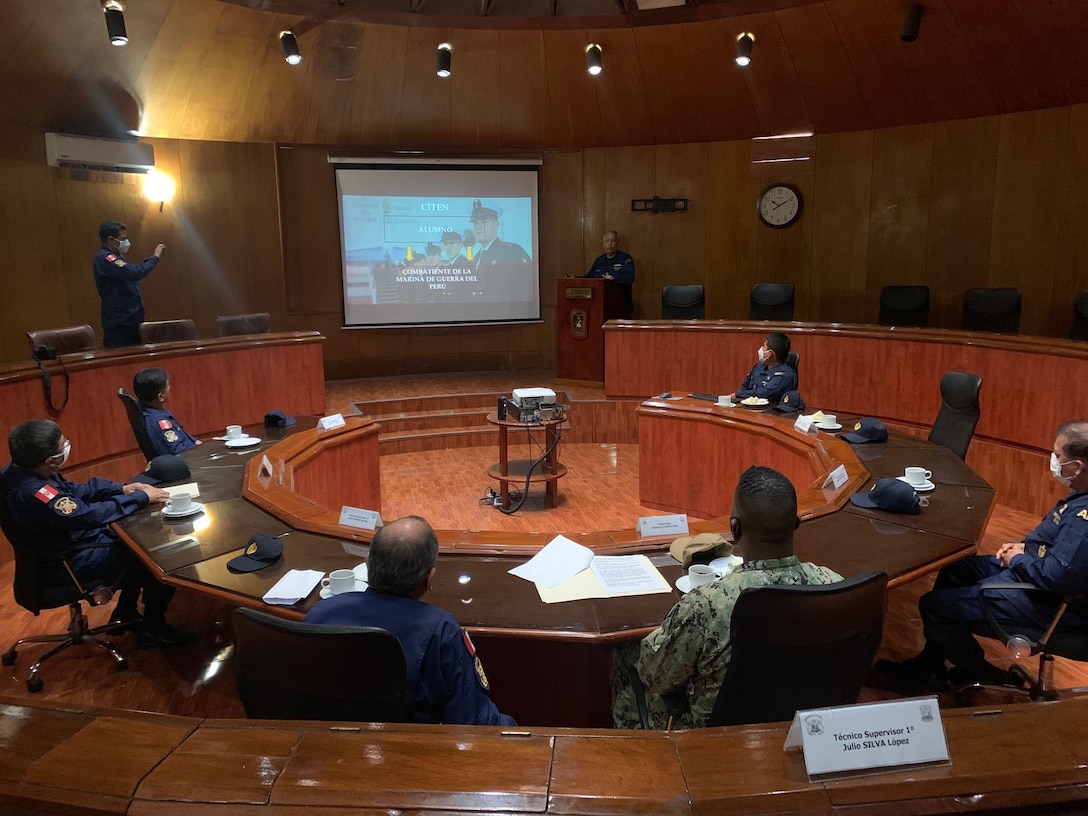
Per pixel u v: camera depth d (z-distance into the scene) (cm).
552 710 254
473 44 740
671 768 108
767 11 679
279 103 764
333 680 158
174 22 626
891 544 274
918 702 109
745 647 167
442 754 112
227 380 588
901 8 635
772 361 534
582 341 787
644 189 872
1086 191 646
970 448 568
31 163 643
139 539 289
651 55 757
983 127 706
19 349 642
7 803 105
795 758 110
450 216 864
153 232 748
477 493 602
